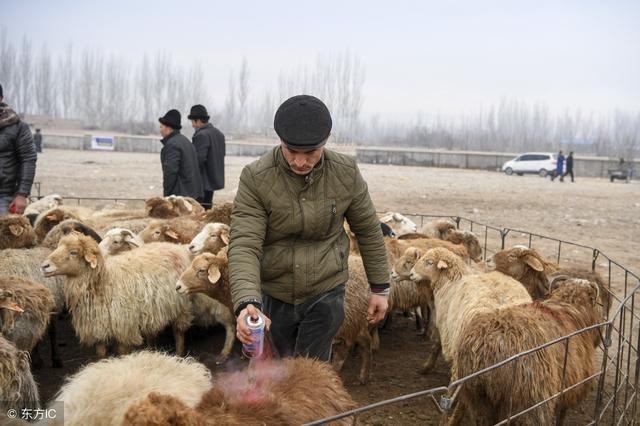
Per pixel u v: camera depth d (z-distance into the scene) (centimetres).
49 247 792
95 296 655
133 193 2330
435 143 9888
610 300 711
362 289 670
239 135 9238
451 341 593
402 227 1152
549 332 482
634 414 546
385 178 3638
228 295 633
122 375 393
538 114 12138
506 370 456
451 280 639
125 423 268
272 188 395
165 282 704
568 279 588
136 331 684
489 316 490
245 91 10019
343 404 358
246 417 304
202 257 628
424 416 601
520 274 707
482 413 486
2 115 866
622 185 4000
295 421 317
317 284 414
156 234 861
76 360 715
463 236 1039
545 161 4703
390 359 768
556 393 464
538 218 2198
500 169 5222
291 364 373
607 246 1662
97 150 5409
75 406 378
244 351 360
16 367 470
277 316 423
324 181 400
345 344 677
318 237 411
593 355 545
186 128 8000
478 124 13788
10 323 559
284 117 370
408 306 784
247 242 390
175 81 10038
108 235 796
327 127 372
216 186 1242
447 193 2908
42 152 4647
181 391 384
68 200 2027
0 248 813
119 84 10156
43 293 619
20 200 884
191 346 782
